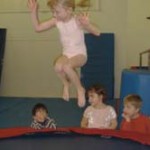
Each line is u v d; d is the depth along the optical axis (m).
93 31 2.20
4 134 2.67
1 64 6.98
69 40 2.20
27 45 7.41
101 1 7.18
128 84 3.67
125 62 7.17
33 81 7.49
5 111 6.09
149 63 5.62
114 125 3.27
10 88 7.55
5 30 6.97
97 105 3.31
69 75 2.18
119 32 7.18
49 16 7.14
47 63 7.41
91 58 6.95
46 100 7.12
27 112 6.02
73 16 2.21
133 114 2.98
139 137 2.57
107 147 2.43
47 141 2.57
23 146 2.48
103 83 6.97
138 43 6.96
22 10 7.32
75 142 2.54
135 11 6.93
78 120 5.46
